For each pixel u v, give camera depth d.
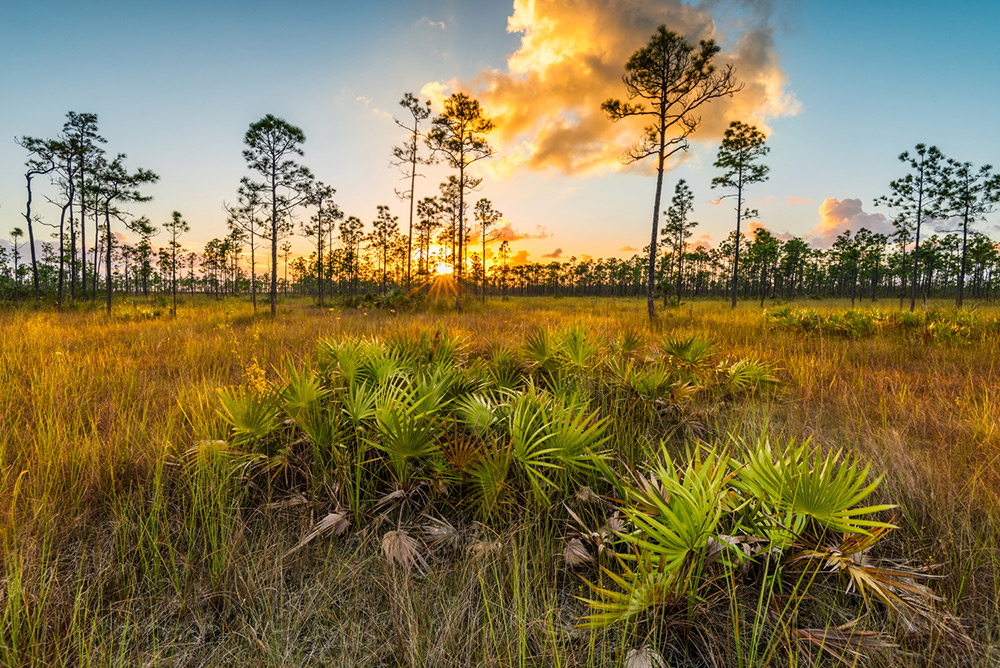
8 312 15.95
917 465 2.71
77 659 1.58
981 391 4.48
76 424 3.20
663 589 1.55
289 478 2.71
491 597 1.86
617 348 5.24
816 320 9.24
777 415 3.93
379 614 1.80
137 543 2.14
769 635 1.63
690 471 1.85
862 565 1.71
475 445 2.55
